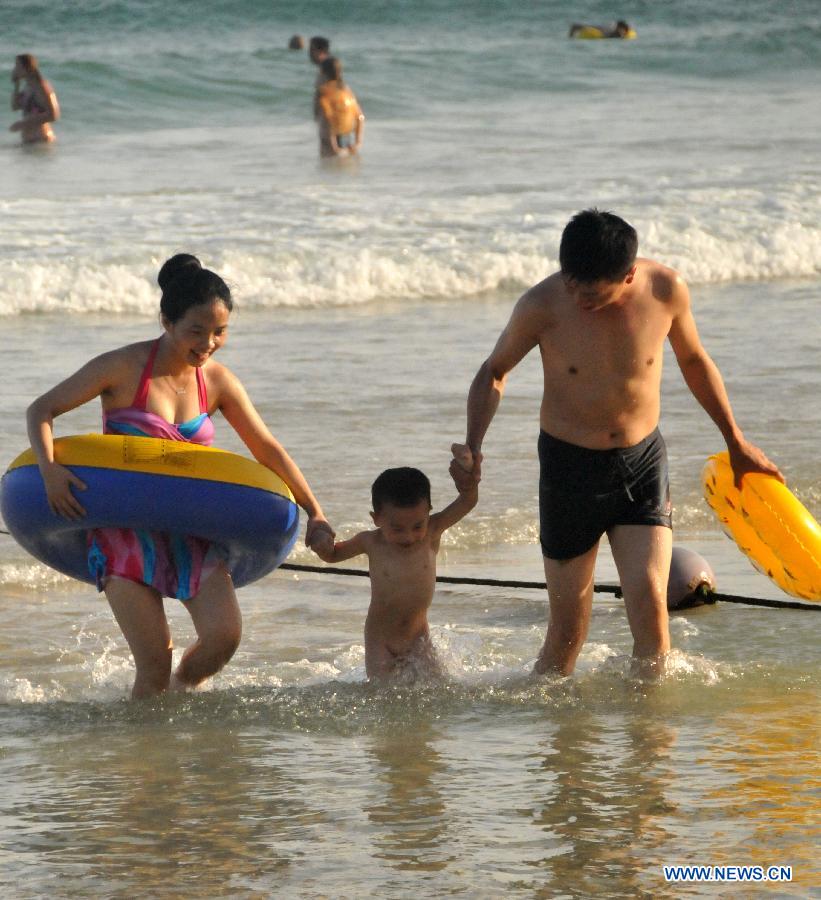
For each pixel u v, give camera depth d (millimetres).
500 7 151625
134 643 16812
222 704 16766
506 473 28016
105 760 14844
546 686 17484
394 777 14266
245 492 16719
